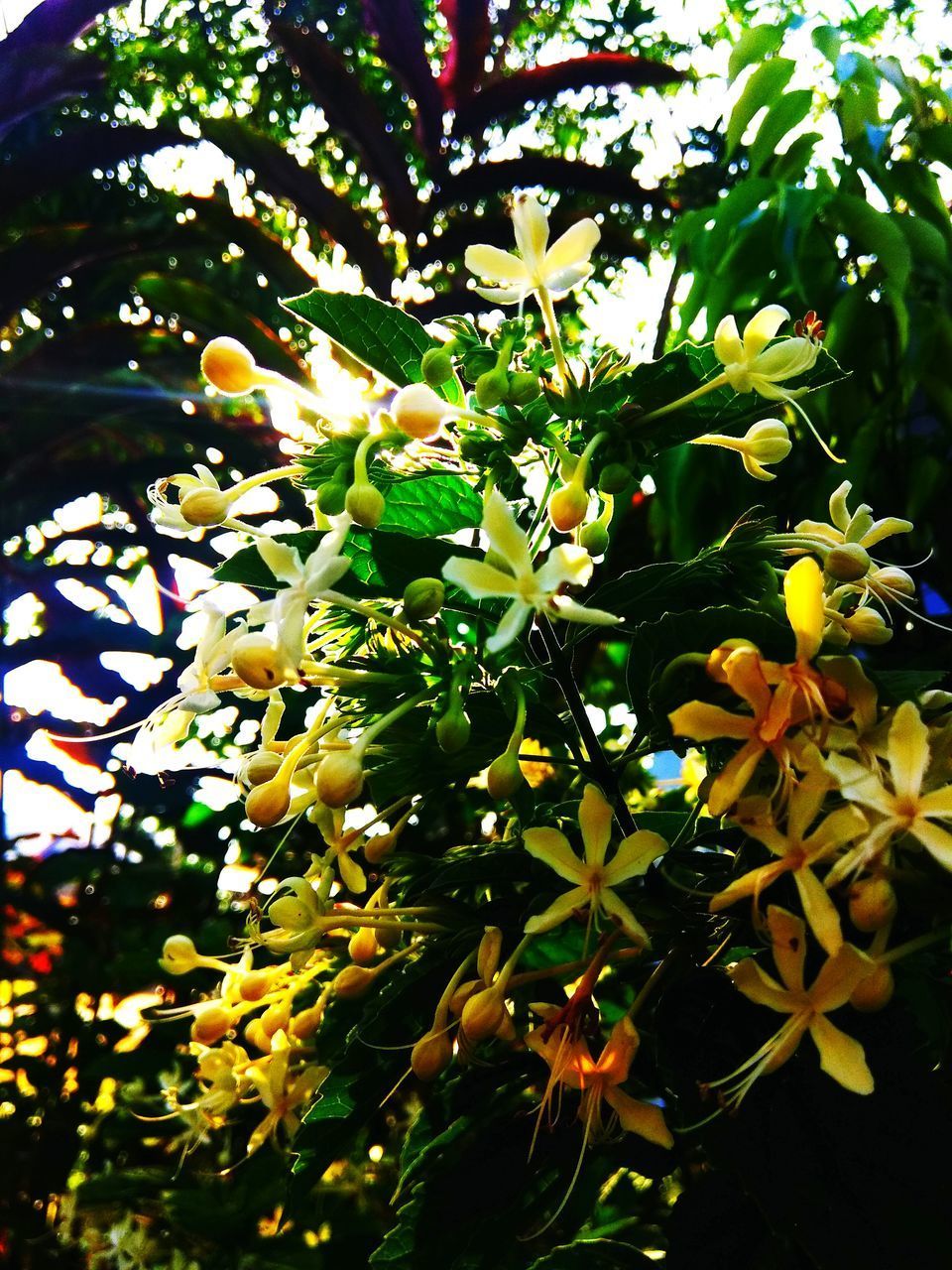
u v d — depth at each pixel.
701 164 0.87
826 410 0.53
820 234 0.54
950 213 0.57
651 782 0.59
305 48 0.80
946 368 0.53
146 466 0.84
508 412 0.27
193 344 0.88
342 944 0.29
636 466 0.28
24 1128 0.72
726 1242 0.26
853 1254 0.22
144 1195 0.56
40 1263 0.65
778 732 0.23
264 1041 0.30
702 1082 0.25
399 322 0.28
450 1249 0.27
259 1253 0.50
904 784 0.22
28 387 0.82
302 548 0.27
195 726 0.56
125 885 0.81
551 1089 0.26
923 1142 0.23
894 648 0.49
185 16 1.00
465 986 0.25
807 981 0.25
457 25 0.86
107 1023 0.76
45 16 0.78
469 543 0.31
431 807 0.30
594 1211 0.39
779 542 0.27
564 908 0.24
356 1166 0.51
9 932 0.89
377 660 0.27
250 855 0.72
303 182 0.80
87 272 0.95
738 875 0.26
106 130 0.80
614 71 0.87
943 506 0.53
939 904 0.23
